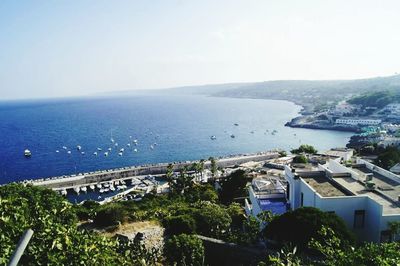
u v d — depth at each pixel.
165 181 137.50
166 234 39.41
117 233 37.56
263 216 39.38
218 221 41.09
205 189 86.69
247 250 34.00
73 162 178.50
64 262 13.04
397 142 143.75
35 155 194.62
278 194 50.22
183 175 98.25
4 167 169.62
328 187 41.28
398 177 43.16
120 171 141.88
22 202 15.16
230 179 76.06
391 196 37.50
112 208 41.12
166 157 189.88
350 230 33.19
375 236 33.72
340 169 47.78
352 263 20.02
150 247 36.31
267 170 115.38
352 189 39.75
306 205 40.56
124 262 17.00
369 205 35.03
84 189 125.81
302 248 31.30
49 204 25.00
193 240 34.28
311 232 31.48
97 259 14.10
